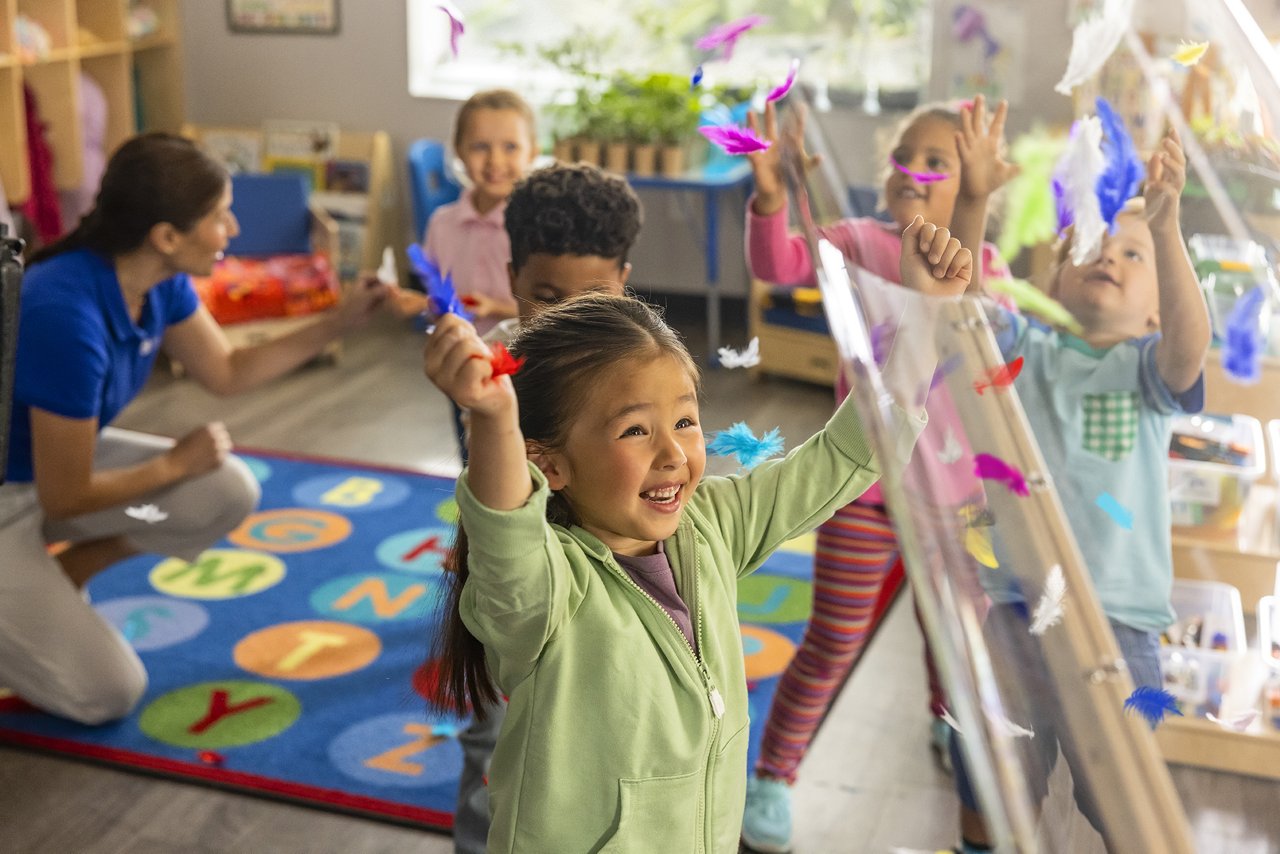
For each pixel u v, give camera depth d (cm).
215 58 528
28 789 211
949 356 86
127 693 227
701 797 111
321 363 438
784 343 415
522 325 116
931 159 112
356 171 501
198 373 246
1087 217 97
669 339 106
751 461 112
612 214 158
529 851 106
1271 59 107
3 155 411
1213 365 85
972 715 69
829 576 189
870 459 118
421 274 88
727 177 434
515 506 92
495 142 249
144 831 201
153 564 290
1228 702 66
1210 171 99
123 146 215
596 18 498
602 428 103
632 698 105
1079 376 83
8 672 223
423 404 401
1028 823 64
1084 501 77
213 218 217
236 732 226
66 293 210
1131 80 110
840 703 239
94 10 466
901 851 197
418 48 511
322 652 254
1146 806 62
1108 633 70
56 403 208
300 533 307
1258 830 60
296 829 202
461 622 115
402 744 223
